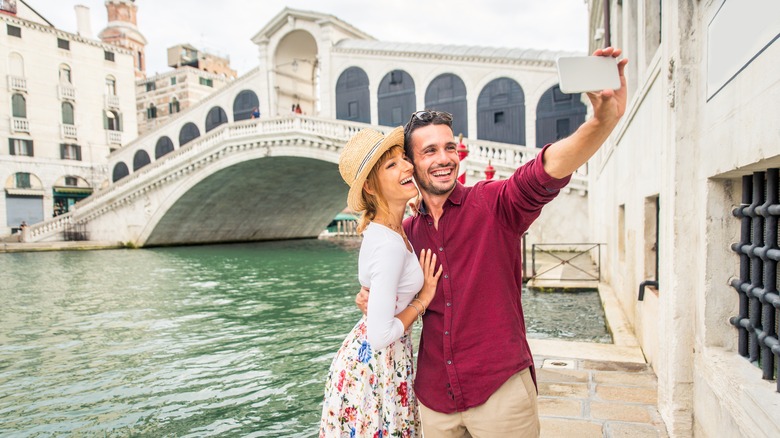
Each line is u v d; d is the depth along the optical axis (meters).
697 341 2.71
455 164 1.71
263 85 30.02
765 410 1.72
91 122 35.00
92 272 16.77
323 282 14.02
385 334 1.62
